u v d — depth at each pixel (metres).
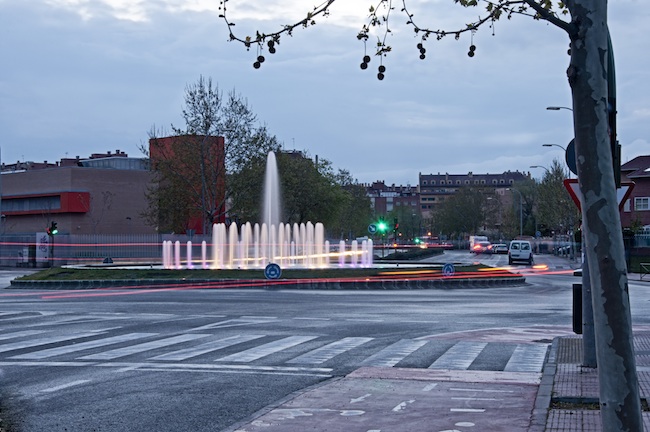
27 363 13.17
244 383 11.37
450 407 9.36
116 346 15.29
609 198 5.12
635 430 4.95
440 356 13.88
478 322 19.83
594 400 9.33
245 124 63.59
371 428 8.34
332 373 12.22
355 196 121.19
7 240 69.31
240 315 21.33
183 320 20.02
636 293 33.41
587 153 5.18
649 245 70.56
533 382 11.05
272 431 8.23
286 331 17.73
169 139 65.56
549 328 18.48
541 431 7.89
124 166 98.69
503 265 66.31
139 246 70.31
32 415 9.20
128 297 28.20
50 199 84.12
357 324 19.17
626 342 5.02
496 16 7.39
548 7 7.37
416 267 42.31
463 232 147.38
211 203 64.88
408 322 19.69
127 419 9.01
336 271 37.69
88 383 11.33
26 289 34.25
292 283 34.19
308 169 87.25
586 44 5.22
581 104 5.23
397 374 11.80
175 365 12.97
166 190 65.50
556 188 87.69
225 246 57.81
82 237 67.06
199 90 62.25
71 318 20.55
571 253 80.81
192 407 9.70
